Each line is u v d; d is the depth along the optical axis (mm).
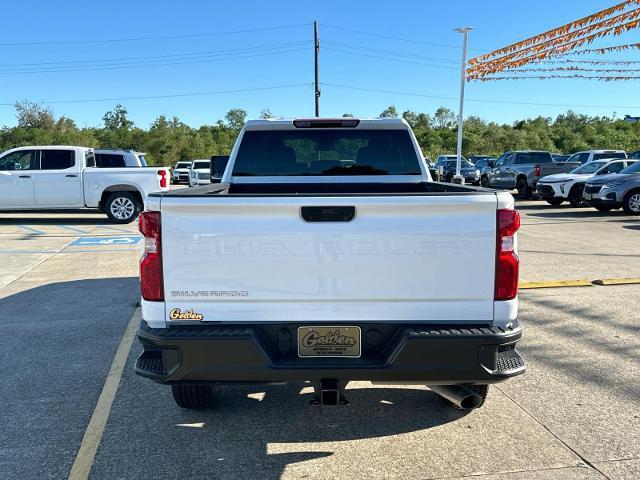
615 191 16188
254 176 5230
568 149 76500
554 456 3367
